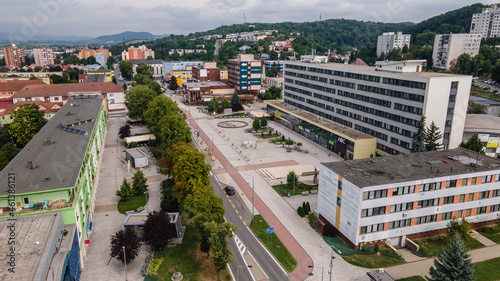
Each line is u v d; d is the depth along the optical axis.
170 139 106.19
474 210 64.19
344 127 114.81
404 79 89.38
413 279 50.91
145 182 81.75
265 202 77.50
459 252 45.31
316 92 132.50
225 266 51.62
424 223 61.09
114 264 54.81
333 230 63.78
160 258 56.59
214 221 57.34
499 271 52.72
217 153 112.69
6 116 133.25
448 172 61.41
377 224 58.03
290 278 52.25
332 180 63.06
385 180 57.91
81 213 57.03
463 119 88.81
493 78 186.88
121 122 154.62
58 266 40.88
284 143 123.12
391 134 95.81
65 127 84.19
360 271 53.31
